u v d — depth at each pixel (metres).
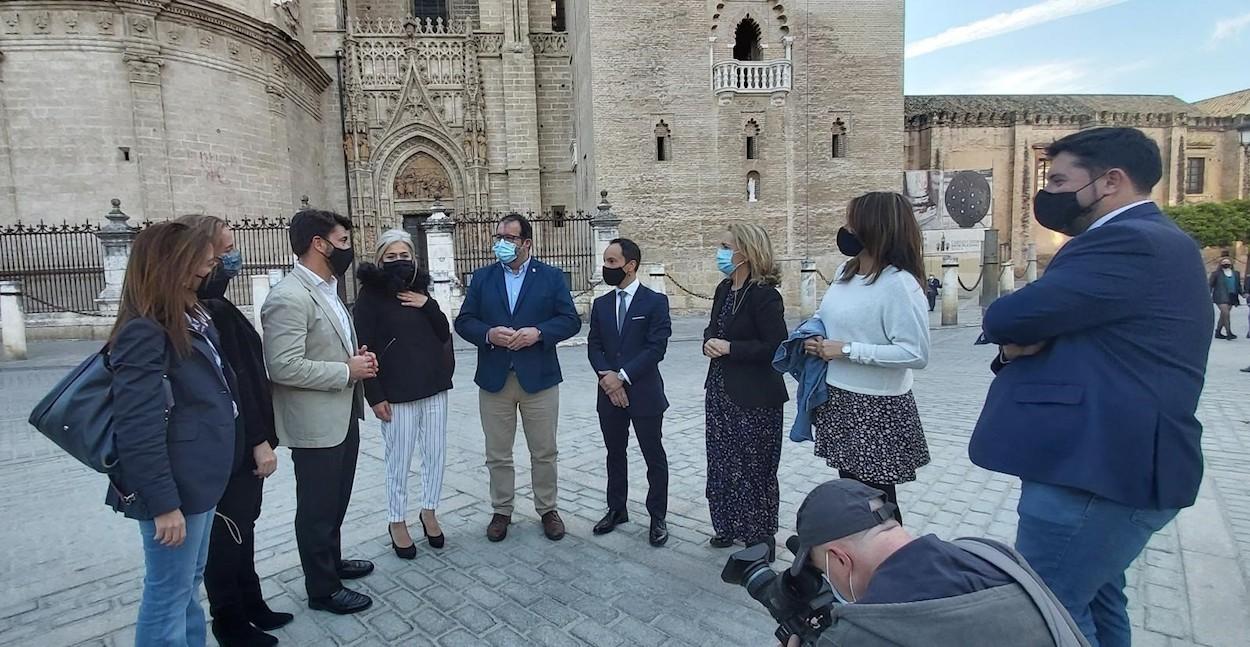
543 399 4.75
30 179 19.14
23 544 4.88
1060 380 2.30
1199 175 36.78
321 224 3.80
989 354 13.56
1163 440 2.14
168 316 2.69
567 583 4.12
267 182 22.78
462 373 12.17
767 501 4.29
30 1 18.67
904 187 25.48
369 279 4.39
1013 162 33.16
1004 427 2.43
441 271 17.27
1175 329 2.15
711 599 3.89
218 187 21.22
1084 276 2.19
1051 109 35.00
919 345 3.35
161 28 19.80
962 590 1.55
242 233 21.72
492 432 4.76
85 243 19.44
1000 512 5.07
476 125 28.27
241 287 20.77
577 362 13.34
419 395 4.44
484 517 5.27
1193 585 3.87
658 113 22.70
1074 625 1.61
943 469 6.09
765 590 2.12
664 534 4.66
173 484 2.63
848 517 1.80
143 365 2.58
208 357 2.85
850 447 3.55
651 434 4.65
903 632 1.53
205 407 2.81
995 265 20.11
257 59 22.33
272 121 23.11
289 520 5.30
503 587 4.09
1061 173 2.41
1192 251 2.22
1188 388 2.17
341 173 27.97
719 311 4.43
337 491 3.85
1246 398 8.73
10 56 18.83
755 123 23.30
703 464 6.54
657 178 22.83
